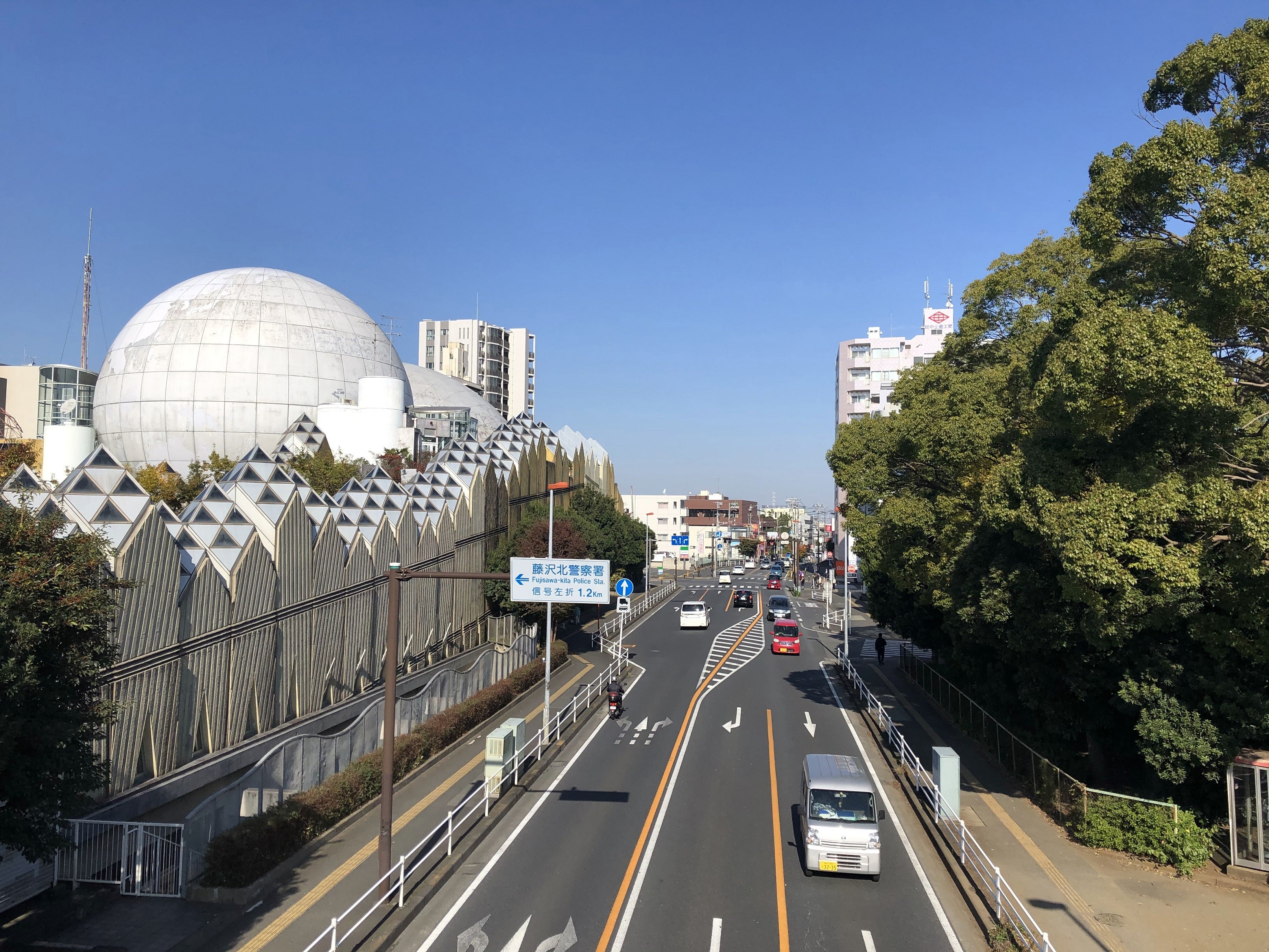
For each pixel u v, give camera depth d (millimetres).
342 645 32406
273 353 75500
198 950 14602
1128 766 23969
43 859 14414
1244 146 18375
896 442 32562
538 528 49500
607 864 19016
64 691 13953
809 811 18516
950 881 18188
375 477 45938
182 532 26125
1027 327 34094
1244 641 17703
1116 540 17047
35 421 101625
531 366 191250
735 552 199125
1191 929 15430
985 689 29828
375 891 17047
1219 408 17109
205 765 22781
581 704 36594
